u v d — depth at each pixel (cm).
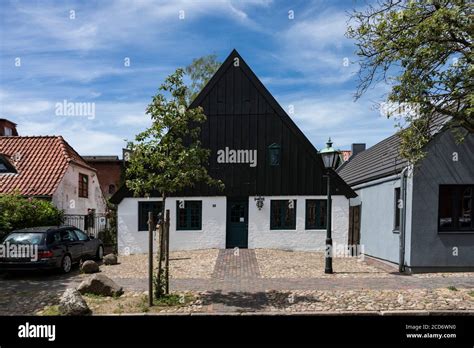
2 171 1745
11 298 861
